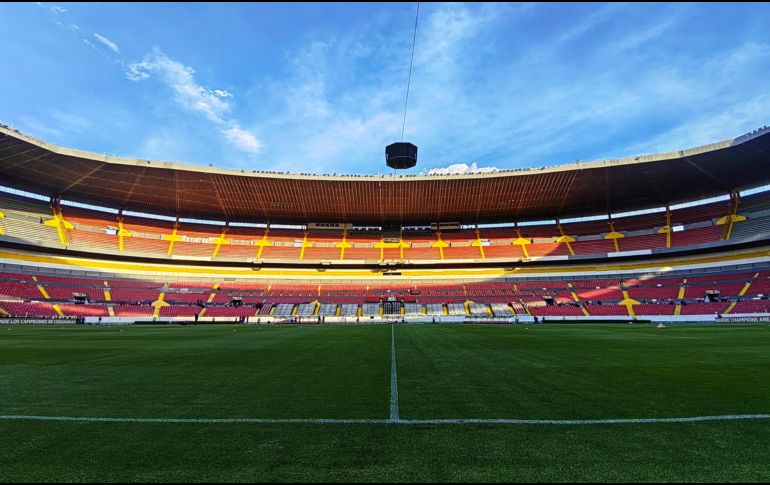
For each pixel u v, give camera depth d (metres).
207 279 52.59
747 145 37.12
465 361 10.42
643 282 47.50
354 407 5.64
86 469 3.56
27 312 37.59
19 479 3.37
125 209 53.16
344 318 47.31
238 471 3.50
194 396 6.36
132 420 5.03
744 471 3.48
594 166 43.16
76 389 6.93
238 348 14.22
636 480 3.31
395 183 48.75
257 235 58.50
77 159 40.03
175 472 3.48
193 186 47.72
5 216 43.19
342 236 60.25
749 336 18.88
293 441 4.25
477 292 51.44
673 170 42.94
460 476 3.38
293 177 47.34
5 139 35.31
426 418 5.09
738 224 45.28
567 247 54.38
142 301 45.56
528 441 4.23
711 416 5.11
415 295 51.56
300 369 9.17
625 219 54.66
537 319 43.81
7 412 5.41
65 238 45.94
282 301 50.06
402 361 10.48
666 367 9.20
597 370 8.83
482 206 54.41
